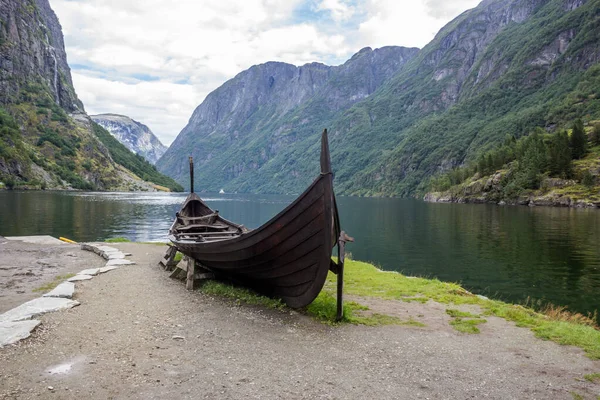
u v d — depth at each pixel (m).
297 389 5.98
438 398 5.88
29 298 10.45
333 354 7.44
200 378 6.19
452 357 7.45
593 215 71.25
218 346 7.60
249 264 10.91
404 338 8.42
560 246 37.56
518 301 20.45
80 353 6.89
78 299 10.27
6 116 177.62
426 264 30.12
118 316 9.07
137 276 13.46
